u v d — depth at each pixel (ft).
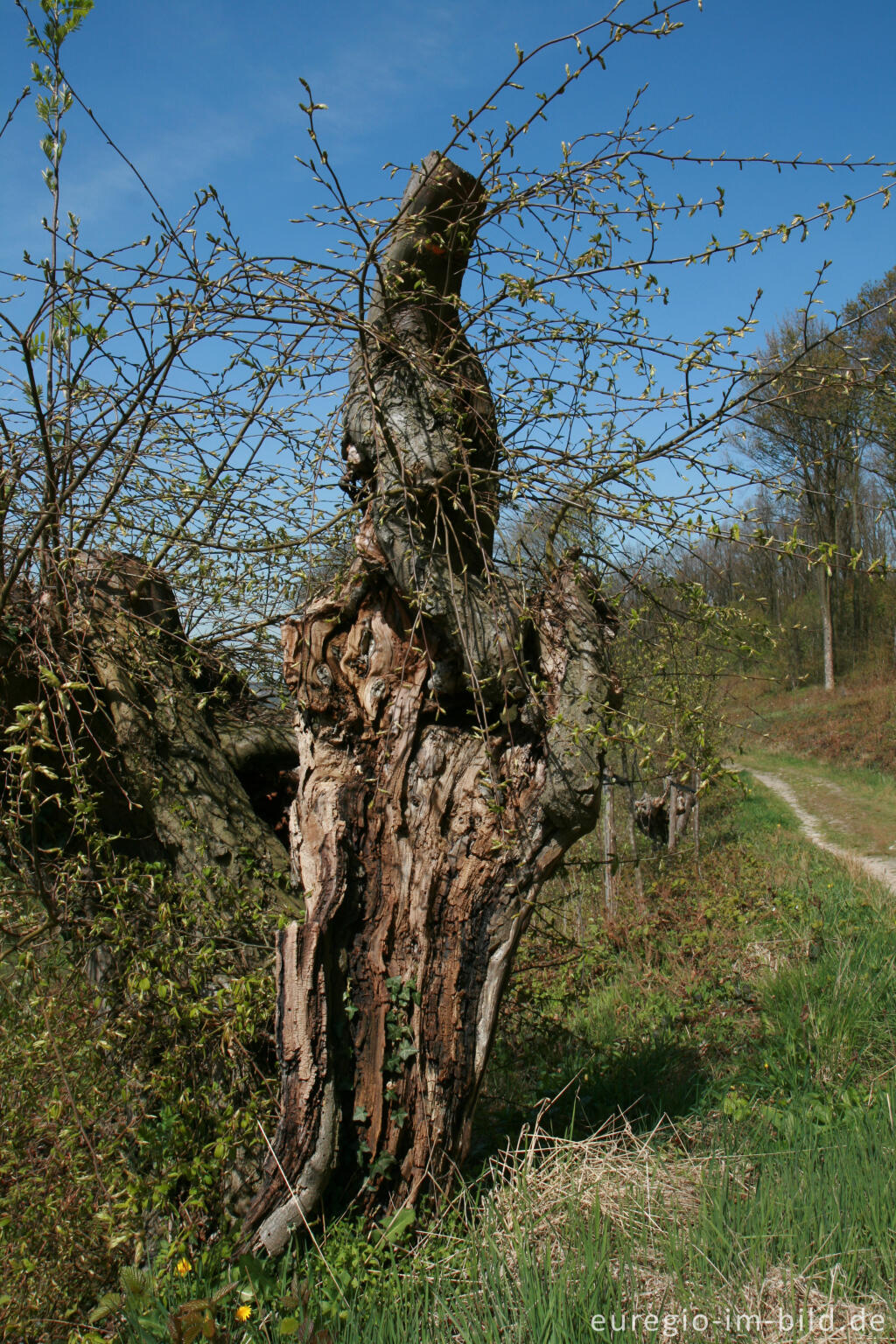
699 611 10.28
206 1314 8.75
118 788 13.73
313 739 12.26
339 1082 10.83
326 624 12.31
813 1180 10.83
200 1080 12.34
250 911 13.55
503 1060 17.63
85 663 13.69
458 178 11.73
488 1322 8.67
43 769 10.88
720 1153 12.12
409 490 11.09
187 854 14.12
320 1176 10.41
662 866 37.93
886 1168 10.89
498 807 11.53
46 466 12.83
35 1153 11.87
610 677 11.70
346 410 11.98
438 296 11.35
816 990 19.35
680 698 10.84
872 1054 16.66
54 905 12.63
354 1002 11.18
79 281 11.16
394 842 11.62
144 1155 11.69
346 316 10.59
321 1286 9.80
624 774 32.76
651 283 10.22
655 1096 15.17
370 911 11.46
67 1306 10.54
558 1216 10.68
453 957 11.53
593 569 12.07
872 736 75.97
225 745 17.10
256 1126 11.55
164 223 10.83
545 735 11.62
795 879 38.32
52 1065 11.61
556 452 11.03
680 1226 10.38
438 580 11.24
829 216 8.94
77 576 13.47
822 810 59.77
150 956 12.04
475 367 12.16
